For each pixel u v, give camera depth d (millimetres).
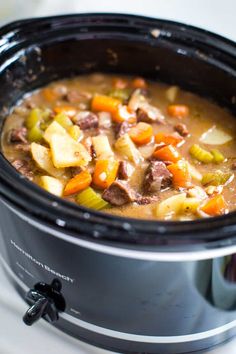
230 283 562
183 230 501
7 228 592
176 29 742
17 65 730
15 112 750
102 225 506
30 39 730
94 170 654
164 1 950
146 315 574
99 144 686
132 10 935
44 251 565
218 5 955
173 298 557
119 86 791
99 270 543
